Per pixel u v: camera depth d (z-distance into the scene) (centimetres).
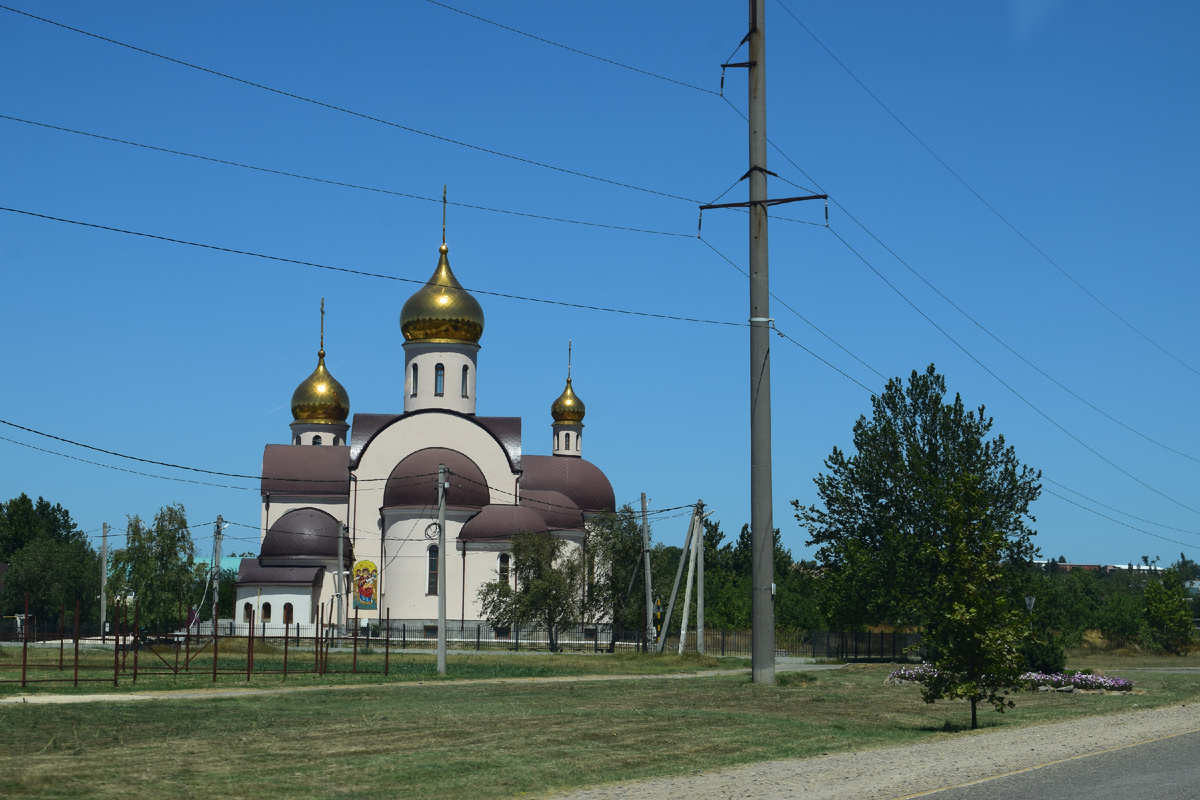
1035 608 5534
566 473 9469
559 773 1753
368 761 1838
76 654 3559
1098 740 2241
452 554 8219
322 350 10081
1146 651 8725
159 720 2488
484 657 6291
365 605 8506
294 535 8638
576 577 7869
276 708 2847
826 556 5966
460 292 8950
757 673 3606
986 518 2758
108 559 10631
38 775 1627
